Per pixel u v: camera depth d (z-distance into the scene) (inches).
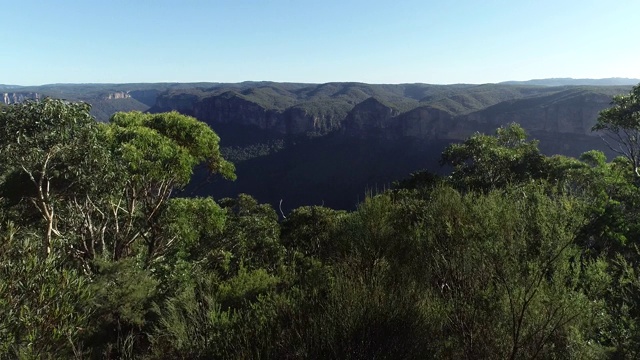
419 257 221.1
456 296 177.2
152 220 490.3
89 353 212.8
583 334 149.4
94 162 386.6
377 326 157.9
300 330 170.7
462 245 186.9
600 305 153.3
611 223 258.5
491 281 170.4
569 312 147.4
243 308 246.8
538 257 155.2
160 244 510.3
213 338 190.9
